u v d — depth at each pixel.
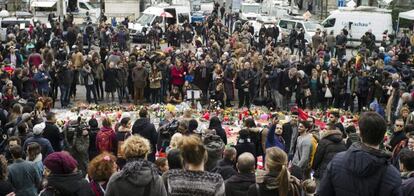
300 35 42.91
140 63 27.25
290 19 49.47
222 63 29.03
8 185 8.93
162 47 45.34
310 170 13.45
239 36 41.66
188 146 6.36
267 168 7.06
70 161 7.54
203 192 6.17
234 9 69.19
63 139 15.14
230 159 9.85
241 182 7.79
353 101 27.00
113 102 27.72
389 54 34.25
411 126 13.84
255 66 27.55
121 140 13.97
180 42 44.38
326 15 67.00
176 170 6.42
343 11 49.66
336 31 49.47
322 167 11.81
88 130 14.20
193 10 70.69
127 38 42.19
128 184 6.16
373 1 61.34
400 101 21.92
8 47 32.03
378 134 5.11
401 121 13.46
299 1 78.38
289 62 28.91
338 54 40.72
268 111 25.55
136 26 48.22
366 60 33.50
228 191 7.79
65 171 7.49
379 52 35.66
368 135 5.13
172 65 27.48
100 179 7.56
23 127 14.60
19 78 24.55
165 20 49.44
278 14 57.62
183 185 6.22
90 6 61.94
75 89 28.06
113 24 52.41
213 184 6.23
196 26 47.69
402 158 8.25
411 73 29.22
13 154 10.07
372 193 5.02
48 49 29.33
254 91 27.14
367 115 5.20
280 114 22.66
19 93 24.44
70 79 26.77
